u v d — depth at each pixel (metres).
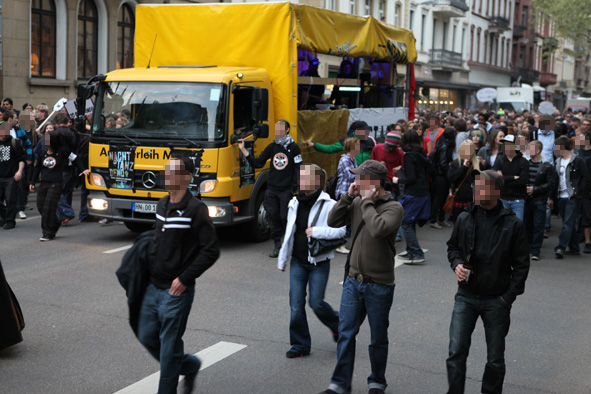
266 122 10.38
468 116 27.58
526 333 6.77
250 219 10.30
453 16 52.41
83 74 24.05
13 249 9.87
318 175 5.53
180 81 9.79
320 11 11.33
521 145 9.66
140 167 9.76
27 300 7.38
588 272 9.58
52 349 5.95
